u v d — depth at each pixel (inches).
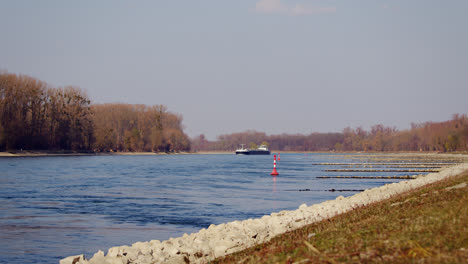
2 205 1486.2
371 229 642.8
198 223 1203.9
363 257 497.0
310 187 2191.2
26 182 2295.8
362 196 1379.2
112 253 743.7
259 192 1946.4
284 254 569.6
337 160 6112.2
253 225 938.1
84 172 3144.7
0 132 5044.3
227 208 1469.0
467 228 562.3
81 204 1535.4
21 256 837.2
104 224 1176.2
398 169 3686.0
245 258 619.2
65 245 931.3
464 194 849.5
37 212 1349.7
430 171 3457.2
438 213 672.4
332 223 800.9
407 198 995.9
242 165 4707.2
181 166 4360.2
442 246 508.1
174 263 704.4
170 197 1755.7
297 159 7126.0
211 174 3144.7
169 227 1147.3
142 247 790.5
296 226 902.4
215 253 743.7
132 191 1962.4
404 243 528.4
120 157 6776.6
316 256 524.4
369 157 7367.1
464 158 5984.3
